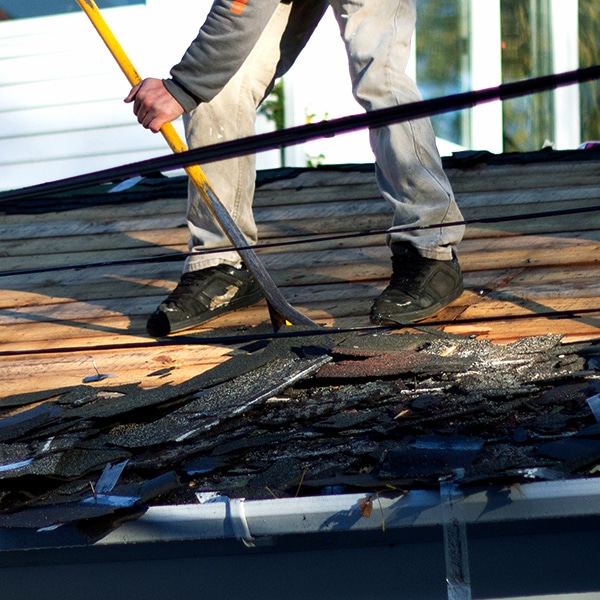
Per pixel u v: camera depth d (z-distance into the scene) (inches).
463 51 893.8
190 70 300.4
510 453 182.2
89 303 376.5
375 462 187.0
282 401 229.9
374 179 535.5
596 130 927.7
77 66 803.4
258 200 518.3
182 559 189.0
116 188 572.7
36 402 257.9
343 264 386.3
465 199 485.7
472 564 179.8
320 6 352.8
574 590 178.9
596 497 167.3
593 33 928.3
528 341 256.7
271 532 177.6
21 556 191.5
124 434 218.1
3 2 803.4
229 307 343.0
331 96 798.5
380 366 240.4
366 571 184.5
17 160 822.5
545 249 374.9
